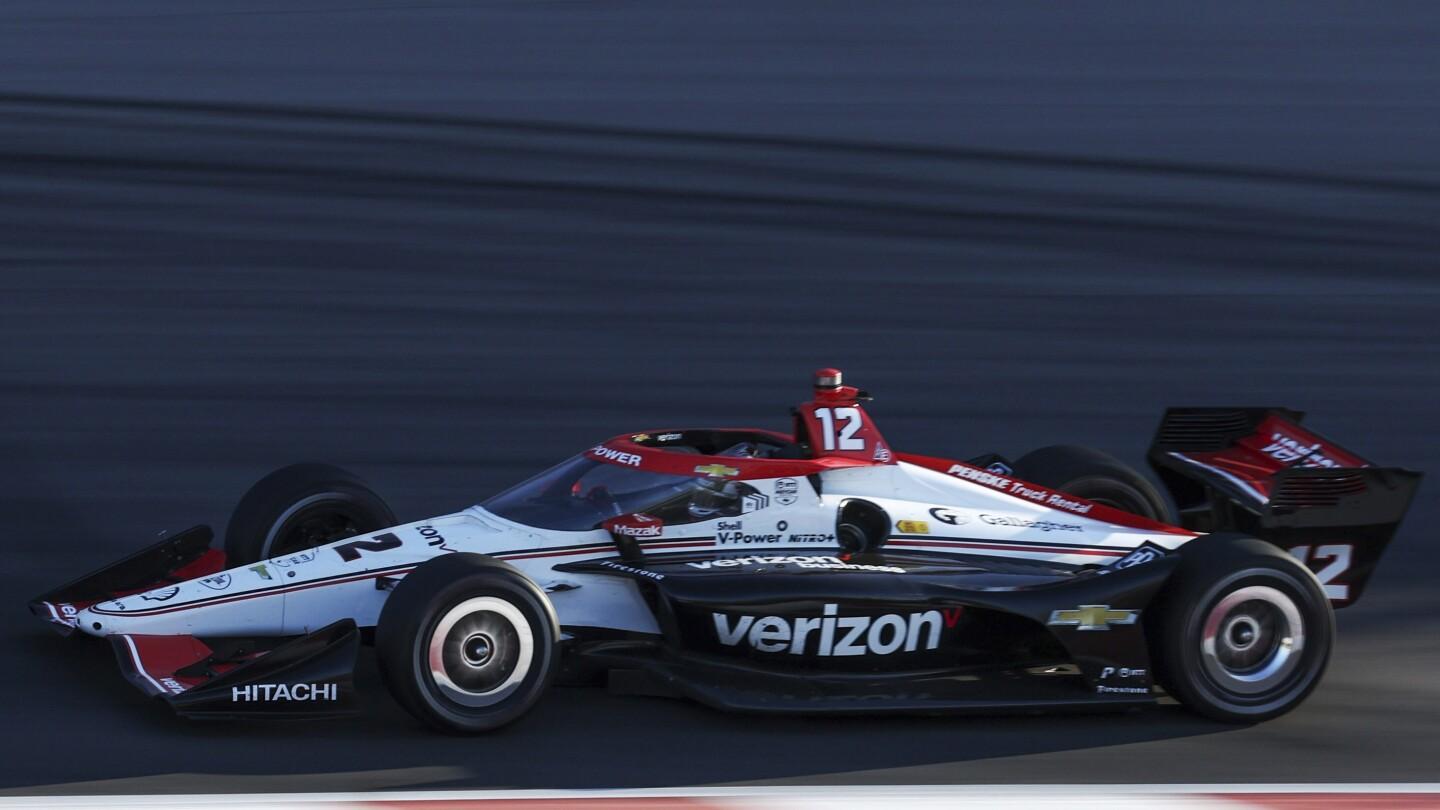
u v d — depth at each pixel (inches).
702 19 4530.0
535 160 3065.9
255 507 938.7
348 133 3250.5
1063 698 844.0
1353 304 2279.8
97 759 736.3
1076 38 4466.0
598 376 1831.9
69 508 1286.9
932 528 928.9
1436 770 768.3
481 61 4013.3
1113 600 845.8
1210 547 850.1
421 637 761.0
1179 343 2047.2
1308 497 938.7
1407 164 3351.4
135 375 1769.2
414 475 1427.2
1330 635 852.6
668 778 730.8
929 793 713.6
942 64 4136.3
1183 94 3922.2
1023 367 1913.1
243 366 1823.3
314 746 761.0
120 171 2861.7
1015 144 3376.0
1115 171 3169.3
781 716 834.2
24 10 4461.1
